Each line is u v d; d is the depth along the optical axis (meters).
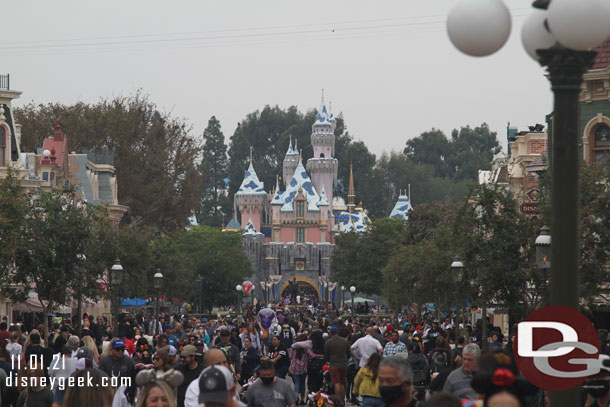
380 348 26.36
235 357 23.16
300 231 184.25
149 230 51.09
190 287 80.56
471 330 39.94
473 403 10.61
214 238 113.31
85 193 70.50
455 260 35.25
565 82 9.43
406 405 11.28
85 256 41.19
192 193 88.12
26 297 39.59
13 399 21.91
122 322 37.41
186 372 17.16
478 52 9.11
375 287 123.31
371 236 123.19
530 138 53.62
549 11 8.82
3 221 36.53
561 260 9.38
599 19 8.59
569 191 9.40
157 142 87.31
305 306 137.62
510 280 30.19
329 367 25.20
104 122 86.81
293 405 15.70
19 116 90.56
